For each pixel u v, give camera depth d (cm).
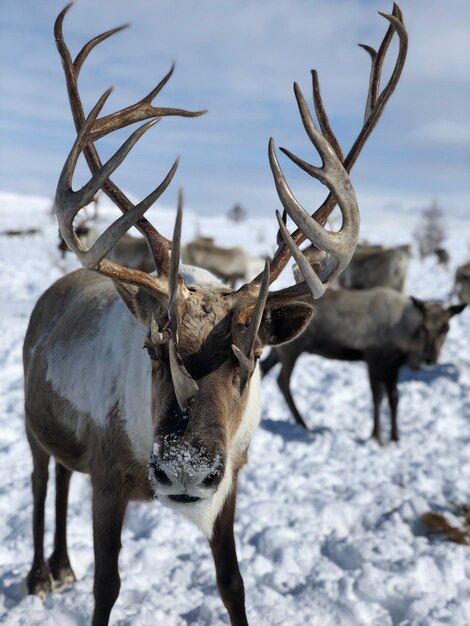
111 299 380
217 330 277
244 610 346
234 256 2081
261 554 489
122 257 1727
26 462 629
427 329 840
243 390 266
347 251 279
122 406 329
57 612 398
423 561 458
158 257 312
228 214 10219
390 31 336
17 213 6694
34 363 411
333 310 841
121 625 382
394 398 809
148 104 354
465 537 501
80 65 336
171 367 256
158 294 294
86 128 278
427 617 396
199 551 485
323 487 616
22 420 748
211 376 269
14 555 474
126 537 510
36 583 421
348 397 950
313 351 852
